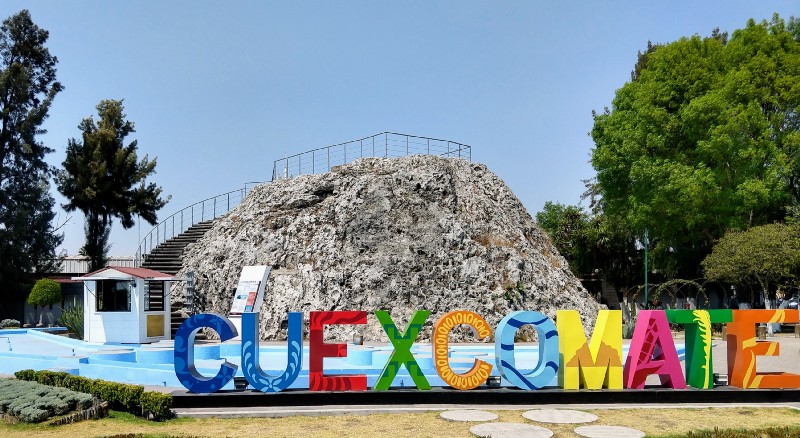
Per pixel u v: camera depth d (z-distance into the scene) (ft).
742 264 128.26
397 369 51.03
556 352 52.24
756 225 153.48
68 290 171.12
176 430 43.24
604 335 52.08
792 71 145.79
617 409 48.65
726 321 53.47
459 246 116.98
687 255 176.65
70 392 51.21
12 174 189.47
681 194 143.54
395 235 117.91
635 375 51.90
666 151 154.81
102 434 42.63
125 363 68.23
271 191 140.15
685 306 174.70
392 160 135.44
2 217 181.47
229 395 49.96
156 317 102.22
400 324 105.81
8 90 188.34
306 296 112.88
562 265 137.08
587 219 220.64
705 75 151.53
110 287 100.07
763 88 146.41
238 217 139.74
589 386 51.70
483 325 52.49
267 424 44.62
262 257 124.67
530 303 113.50
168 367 65.05
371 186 124.88
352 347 84.07
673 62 157.28
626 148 156.35
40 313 175.32
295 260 121.80
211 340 110.52
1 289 176.86
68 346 99.45
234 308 115.24
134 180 199.72
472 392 50.62
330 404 50.16
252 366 51.13
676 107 155.74
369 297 109.91
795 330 123.95
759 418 45.85
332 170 138.62
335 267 114.62
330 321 51.44
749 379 52.08
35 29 197.26
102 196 194.70
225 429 43.34
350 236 118.32
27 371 59.67
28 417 46.16
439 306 108.78
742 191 139.85
